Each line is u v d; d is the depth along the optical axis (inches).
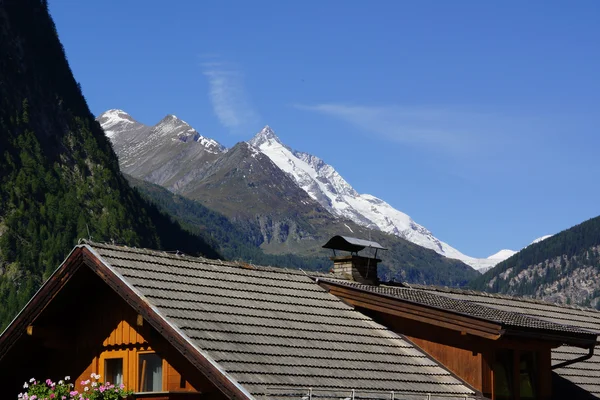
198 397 706.2
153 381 755.4
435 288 1079.0
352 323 861.8
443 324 843.4
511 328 811.4
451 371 842.8
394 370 798.5
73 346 820.6
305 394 668.1
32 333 807.1
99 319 808.3
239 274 870.4
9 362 840.3
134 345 772.6
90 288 807.7
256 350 714.8
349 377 740.7
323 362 749.9
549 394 894.4
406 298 883.4
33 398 733.9
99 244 790.5
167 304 730.2
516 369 861.2
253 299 820.0
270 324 776.9
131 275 757.9
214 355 674.8
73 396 739.4
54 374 829.8
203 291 786.8
